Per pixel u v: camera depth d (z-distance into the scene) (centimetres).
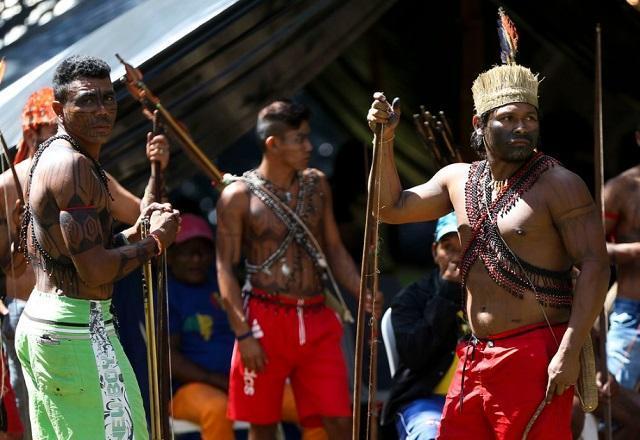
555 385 973
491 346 1008
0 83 1307
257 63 1315
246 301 1348
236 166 2120
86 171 968
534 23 1553
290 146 1338
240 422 1420
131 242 1067
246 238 1352
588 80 1655
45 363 979
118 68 1249
